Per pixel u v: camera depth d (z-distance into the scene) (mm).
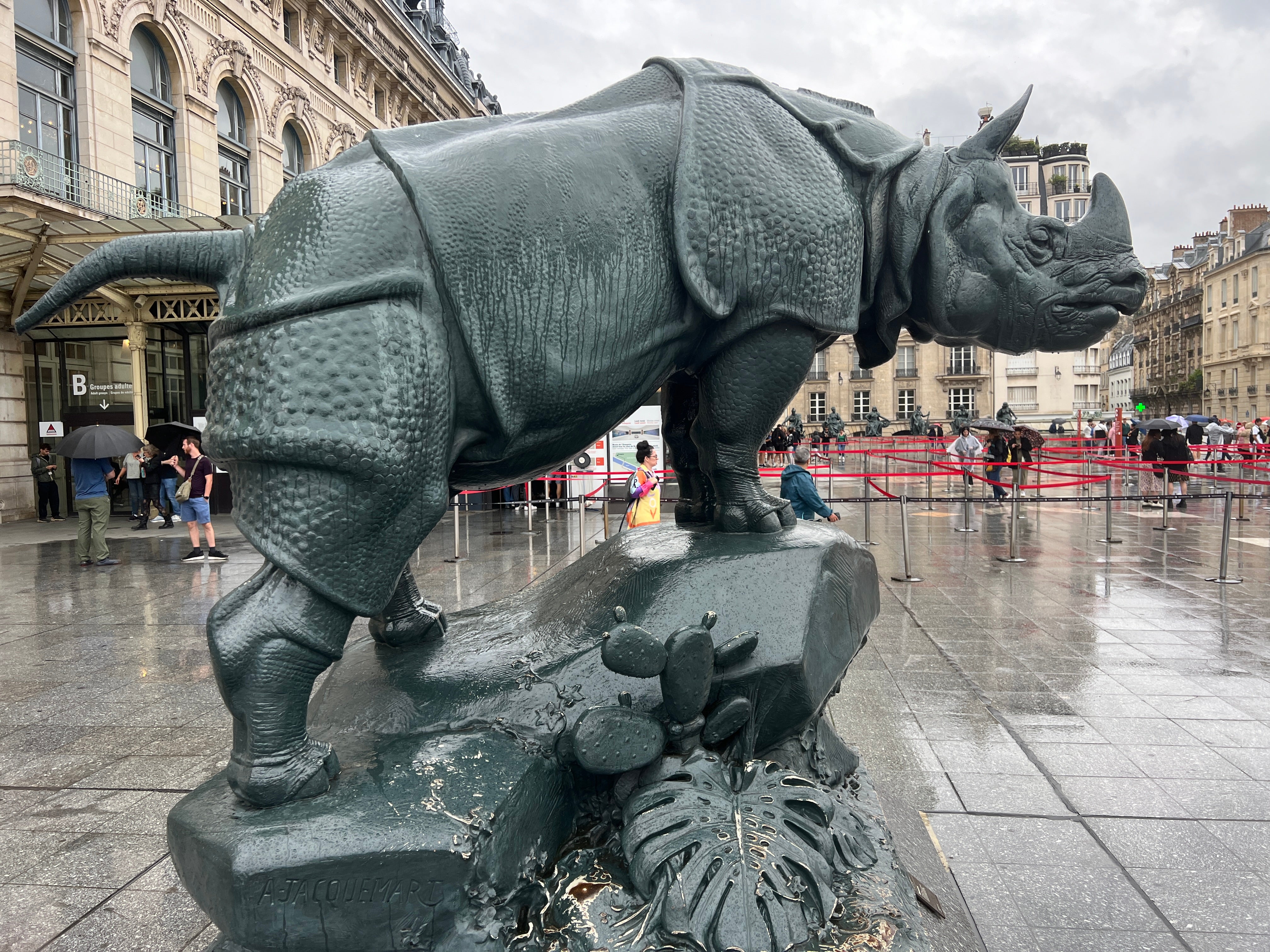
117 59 17844
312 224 1712
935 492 19469
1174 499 10922
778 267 2104
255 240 1794
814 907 1781
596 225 1915
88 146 17156
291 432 1609
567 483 15836
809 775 2504
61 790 3732
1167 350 102250
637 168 2012
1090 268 2457
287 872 1555
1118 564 9750
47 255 14438
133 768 3979
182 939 2572
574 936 1734
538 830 1888
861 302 2451
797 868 1800
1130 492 18438
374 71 32000
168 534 14453
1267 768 3848
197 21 20641
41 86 16391
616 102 2205
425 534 1802
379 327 1678
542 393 1905
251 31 23031
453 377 1820
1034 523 14039
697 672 1914
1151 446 16406
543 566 9656
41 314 1802
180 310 17281
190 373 18500
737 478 2439
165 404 18266
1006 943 2516
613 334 1962
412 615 2443
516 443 1968
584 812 2051
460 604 7445
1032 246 2449
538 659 2172
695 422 2506
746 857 1763
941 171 2400
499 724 1987
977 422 18141
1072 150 70250
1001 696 4906
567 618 2369
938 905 2326
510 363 1855
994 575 9016
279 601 1682
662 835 1821
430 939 1669
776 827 1873
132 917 2693
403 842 1610
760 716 2168
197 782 3811
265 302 1658
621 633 1845
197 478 10914
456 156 1845
